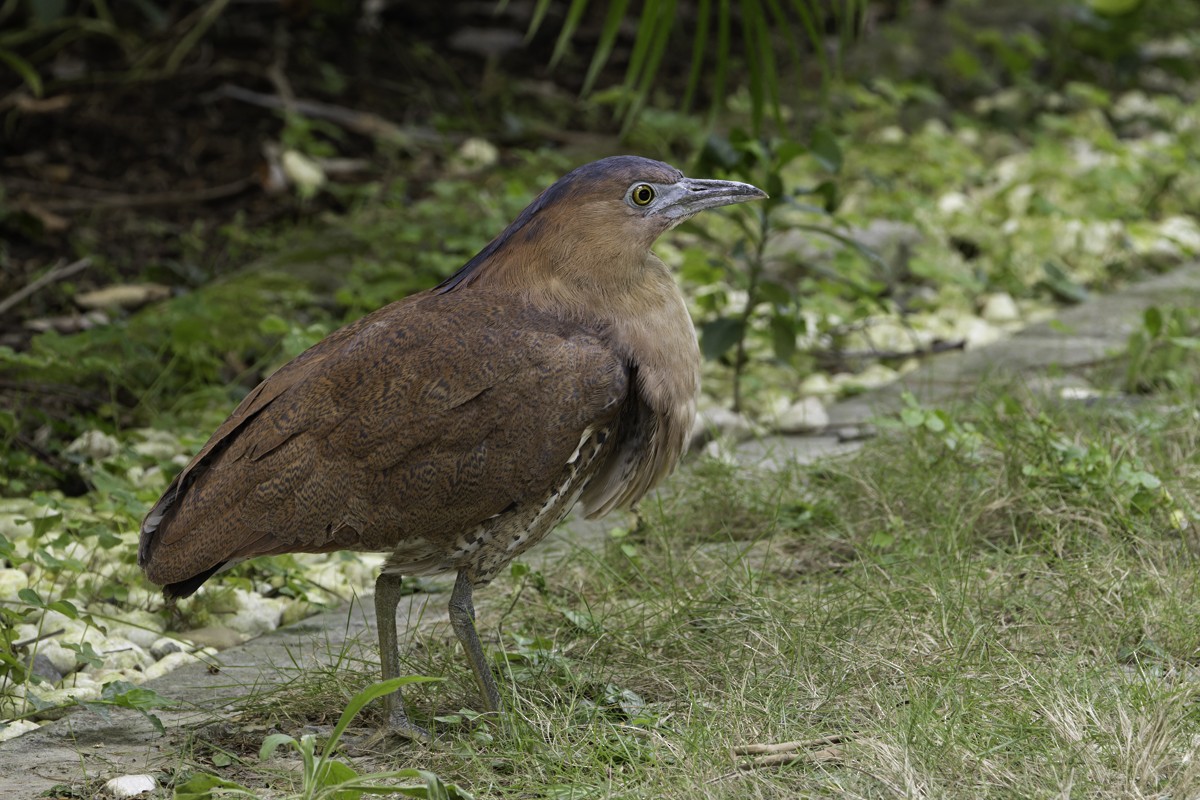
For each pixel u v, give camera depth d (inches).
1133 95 803.4
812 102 735.1
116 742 286.4
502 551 290.4
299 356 299.7
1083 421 402.9
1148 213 656.4
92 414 457.4
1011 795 241.1
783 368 494.3
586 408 283.0
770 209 460.4
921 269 533.3
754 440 446.9
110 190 634.8
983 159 713.6
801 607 318.0
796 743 262.2
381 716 294.5
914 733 257.9
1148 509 350.0
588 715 281.4
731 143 463.2
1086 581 321.7
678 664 304.2
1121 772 245.8
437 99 746.2
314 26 795.4
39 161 652.1
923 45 813.9
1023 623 308.5
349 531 279.0
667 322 298.2
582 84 783.1
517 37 826.2
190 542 279.7
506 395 279.4
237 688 310.5
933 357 513.0
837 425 453.7
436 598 353.1
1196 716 264.4
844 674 290.8
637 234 295.1
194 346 473.1
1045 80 819.4
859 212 614.5
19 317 526.3
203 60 740.0
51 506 362.9
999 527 360.8
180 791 243.4
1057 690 268.7
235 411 295.7
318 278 550.3
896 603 315.9
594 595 346.6
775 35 836.6
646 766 259.6
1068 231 612.7
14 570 356.8
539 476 282.0
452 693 300.4
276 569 365.7
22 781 267.4
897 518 357.7
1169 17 860.0
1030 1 860.0
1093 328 517.0
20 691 310.7
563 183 297.1
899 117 739.4
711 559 354.9
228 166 659.4
